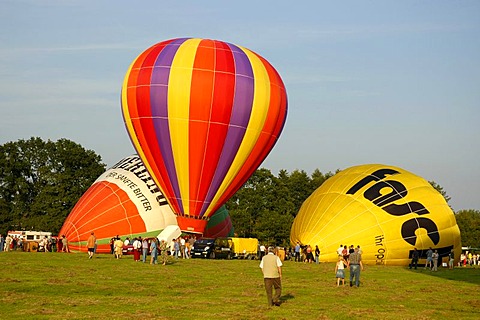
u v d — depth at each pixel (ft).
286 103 128.67
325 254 121.39
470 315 54.24
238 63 121.60
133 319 46.80
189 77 117.80
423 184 130.21
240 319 47.73
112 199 140.36
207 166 120.26
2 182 256.52
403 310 56.29
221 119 117.91
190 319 47.32
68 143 253.65
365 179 129.29
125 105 124.36
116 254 117.39
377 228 121.39
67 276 78.43
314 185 314.76
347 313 52.65
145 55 124.57
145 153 123.75
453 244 127.13
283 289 72.23
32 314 48.24
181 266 102.73
